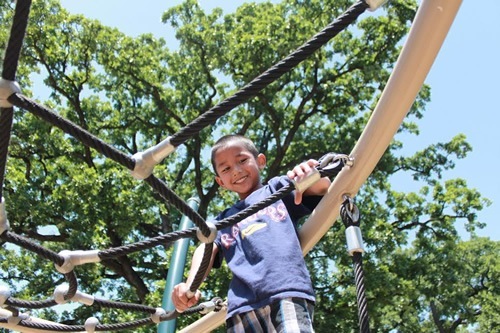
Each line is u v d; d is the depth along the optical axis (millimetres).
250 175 2479
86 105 15180
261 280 2086
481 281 22781
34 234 12539
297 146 15039
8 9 12516
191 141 15133
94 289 13508
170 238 2127
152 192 12453
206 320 3088
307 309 2020
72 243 11117
